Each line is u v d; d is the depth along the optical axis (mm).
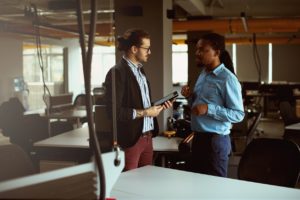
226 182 1954
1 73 8633
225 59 2537
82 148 3170
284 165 2143
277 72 12820
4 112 4012
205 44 2381
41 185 786
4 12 5770
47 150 3283
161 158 3084
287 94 10312
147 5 3949
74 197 836
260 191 1794
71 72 11578
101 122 2615
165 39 4020
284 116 5508
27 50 11062
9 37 8336
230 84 2346
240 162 2330
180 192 1778
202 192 1778
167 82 4094
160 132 3760
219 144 2352
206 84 2439
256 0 6699
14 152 1940
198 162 2424
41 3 4727
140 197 1705
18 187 750
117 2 3994
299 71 12656
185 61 12852
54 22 6898
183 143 2846
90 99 857
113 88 1502
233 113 2324
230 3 6953
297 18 6121
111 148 1252
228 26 6172
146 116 2445
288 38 10375
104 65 12250
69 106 6625
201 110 2293
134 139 2363
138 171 2188
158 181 1972
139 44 2447
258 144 2283
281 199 1673
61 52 11500
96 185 891
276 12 7047
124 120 2303
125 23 4008
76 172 862
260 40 10594
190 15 6812
